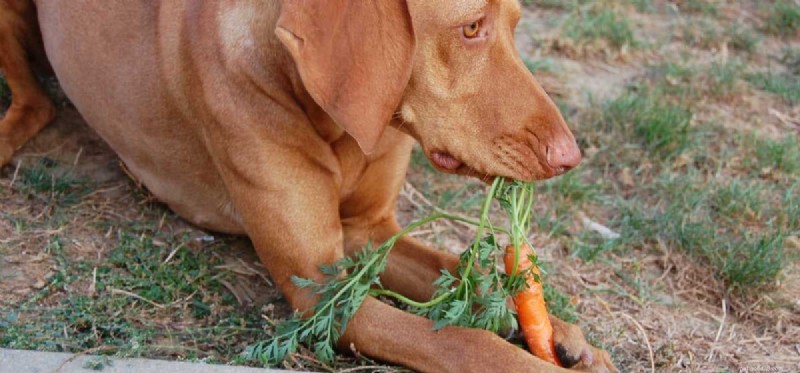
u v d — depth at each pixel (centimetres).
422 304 111
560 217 141
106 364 104
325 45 101
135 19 122
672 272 135
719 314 129
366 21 102
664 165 150
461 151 109
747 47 177
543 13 181
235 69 112
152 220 132
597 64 171
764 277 132
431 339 109
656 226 140
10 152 137
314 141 113
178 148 123
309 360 112
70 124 145
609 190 147
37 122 141
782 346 125
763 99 166
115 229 129
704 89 166
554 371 106
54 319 115
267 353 109
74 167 138
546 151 108
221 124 114
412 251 123
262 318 119
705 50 177
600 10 182
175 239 129
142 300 119
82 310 116
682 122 156
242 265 127
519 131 108
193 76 116
